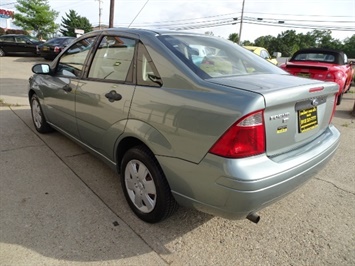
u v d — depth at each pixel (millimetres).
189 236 2289
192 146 1868
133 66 2395
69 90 3148
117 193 2838
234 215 1833
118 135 2457
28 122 4891
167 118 2000
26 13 38375
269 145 1831
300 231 2395
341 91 7191
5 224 2291
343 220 2553
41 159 3492
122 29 2711
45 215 2432
